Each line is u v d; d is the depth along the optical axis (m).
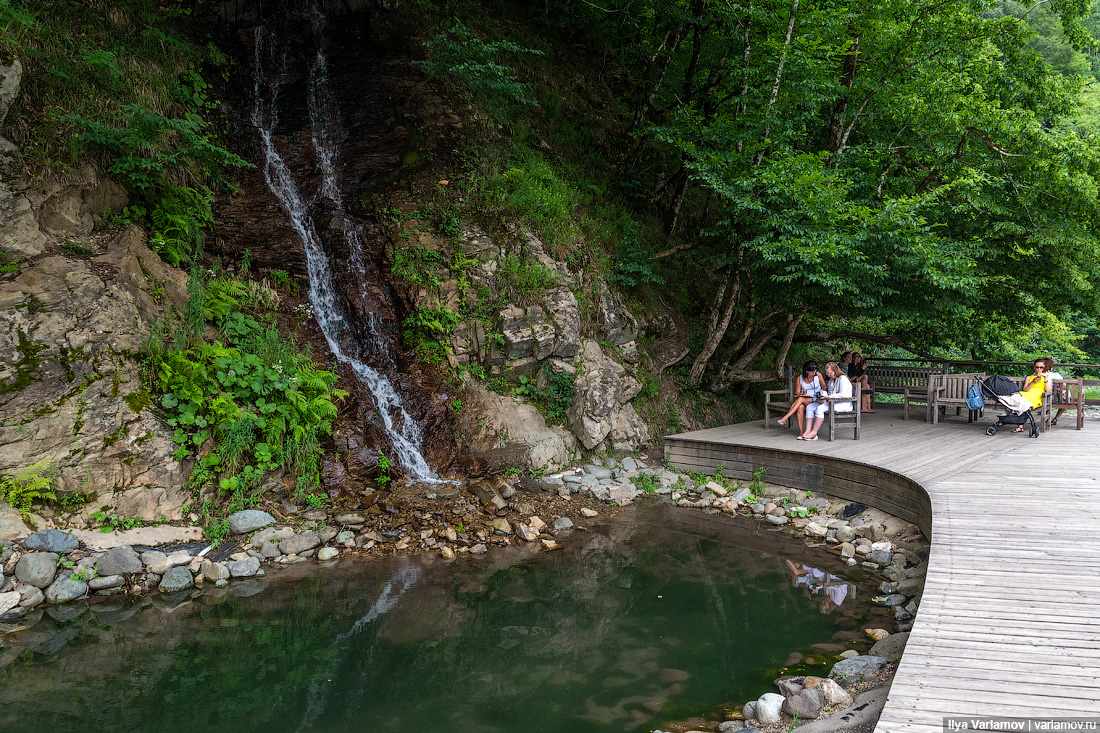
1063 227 12.46
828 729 3.88
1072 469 8.47
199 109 12.32
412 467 9.88
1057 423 12.60
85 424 7.37
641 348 13.67
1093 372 28.70
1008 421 11.23
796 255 11.12
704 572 7.38
